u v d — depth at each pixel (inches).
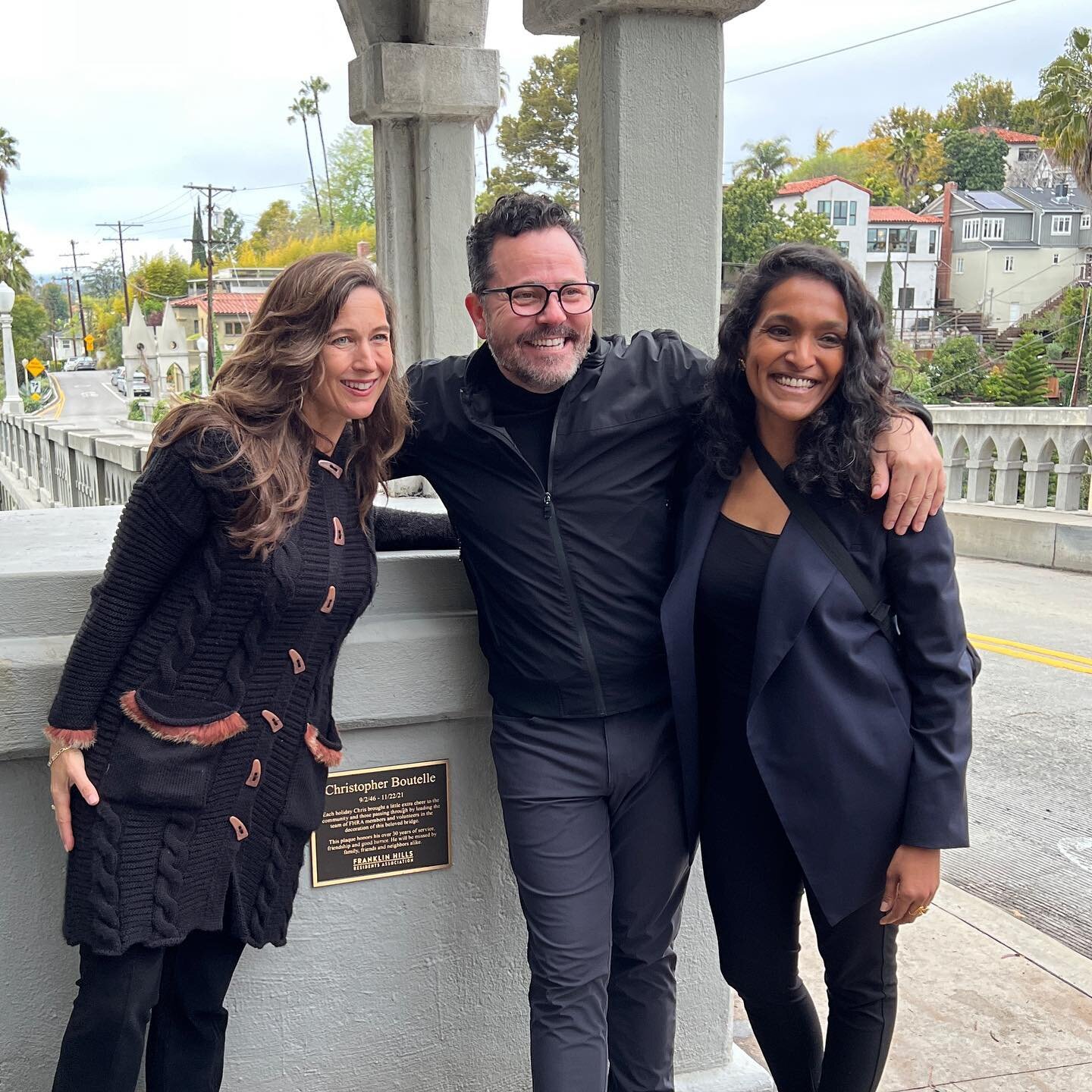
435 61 167.6
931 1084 104.0
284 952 88.4
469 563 80.3
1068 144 827.4
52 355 4042.8
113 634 64.9
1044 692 245.6
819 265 69.2
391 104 169.2
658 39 89.9
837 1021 80.3
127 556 64.7
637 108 90.5
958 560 424.5
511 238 72.9
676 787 82.1
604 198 92.3
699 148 92.7
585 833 78.5
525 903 79.4
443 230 177.9
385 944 91.2
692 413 78.4
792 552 72.0
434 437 77.9
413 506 135.7
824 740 72.0
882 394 70.0
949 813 70.9
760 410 74.6
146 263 3452.3
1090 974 125.1
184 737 66.1
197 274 3390.7
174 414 65.9
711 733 81.2
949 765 71.1
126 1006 66.9
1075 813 179.8
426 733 89.7
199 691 66.8
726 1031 103.3
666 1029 85.6
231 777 68.9
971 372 1440.7
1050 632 301.9
